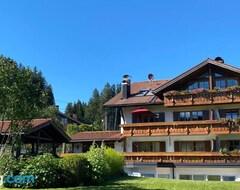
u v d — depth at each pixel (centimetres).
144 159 3095
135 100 3375
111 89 11750
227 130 2905
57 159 1777
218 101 2998
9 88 1417
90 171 1853
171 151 3192
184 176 3036
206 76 3161
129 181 1994
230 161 2853
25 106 1469
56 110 5384
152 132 3144
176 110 3238
